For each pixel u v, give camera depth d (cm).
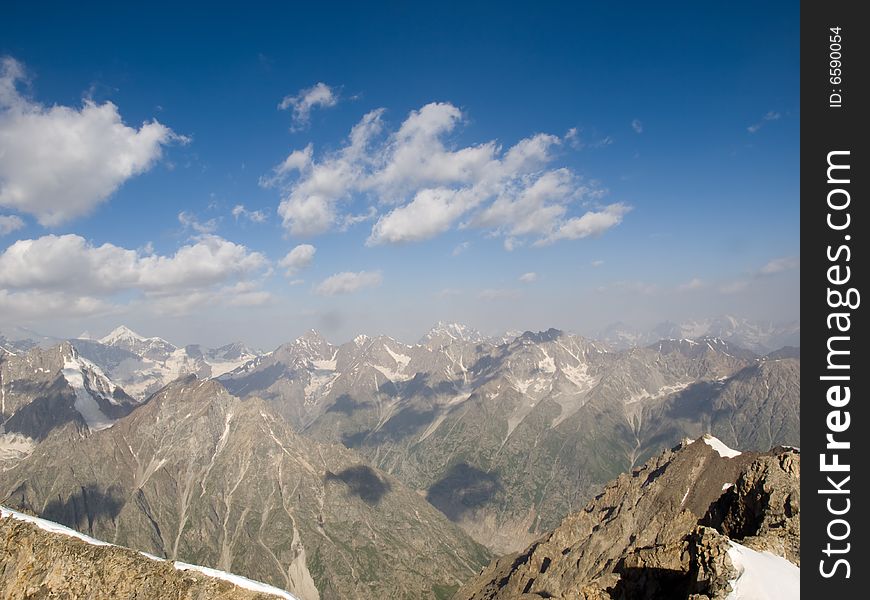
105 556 8469
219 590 7888
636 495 19500
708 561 5038
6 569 8562
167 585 8000
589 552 17750
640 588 5803
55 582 8262
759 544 5750
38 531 9025
